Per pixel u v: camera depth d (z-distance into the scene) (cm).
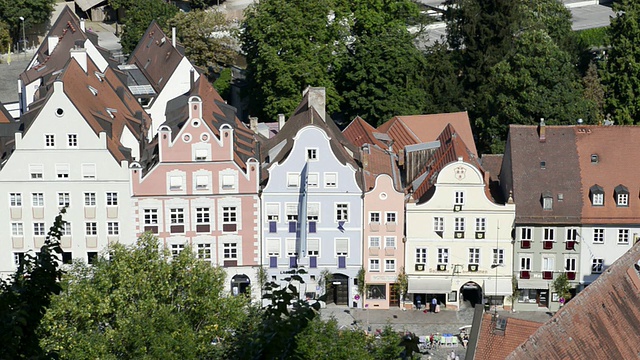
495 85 18500
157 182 14438
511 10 19875
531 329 9275
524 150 15000
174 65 18388
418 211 14600
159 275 11469
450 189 14500
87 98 15112
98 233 14525
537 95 17750
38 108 14312
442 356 13338
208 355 11094
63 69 15700
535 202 14675
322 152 14450
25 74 18388
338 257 14775
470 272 14750
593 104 18150
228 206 14575
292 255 14775
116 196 14450
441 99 19412
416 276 14812
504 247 14662
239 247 14712
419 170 15900
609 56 19088
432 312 14812
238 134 15612
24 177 14338
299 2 19262
